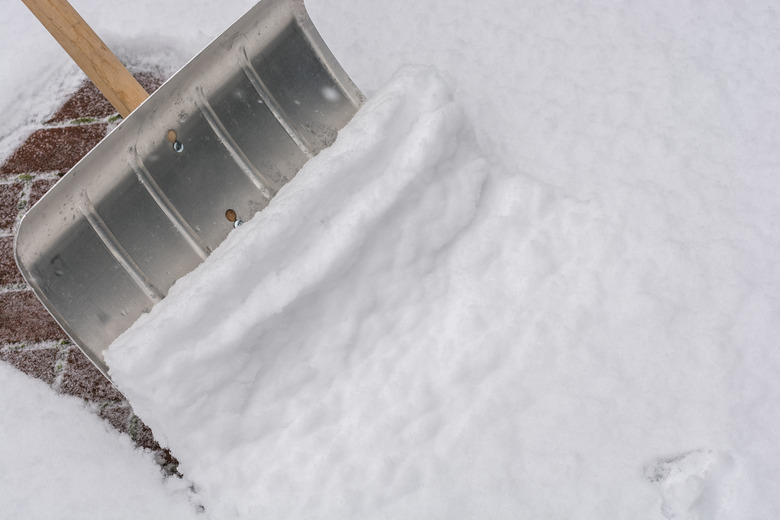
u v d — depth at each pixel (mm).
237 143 1706
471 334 1565
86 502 1537
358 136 1592
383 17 2129
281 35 1729
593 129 1851
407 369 1553
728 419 1469
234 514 1489
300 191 1525
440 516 1421
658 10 2045
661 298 1578
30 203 2027
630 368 1524
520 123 1890
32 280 1435
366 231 1550
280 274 1505
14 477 1575
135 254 1585
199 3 2238
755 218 1691
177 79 1559
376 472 1462
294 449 1503
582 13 2055
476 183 1693
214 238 1680
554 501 1417
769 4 2033
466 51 2035
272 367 1548
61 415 1676
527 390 1511
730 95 1879
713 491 1411
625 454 1449
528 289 1605
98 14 2244
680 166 1759
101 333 1529
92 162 1484
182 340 1448
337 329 1572
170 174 1630
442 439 1480
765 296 1584
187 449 1512
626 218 1686
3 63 2209
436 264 1665
